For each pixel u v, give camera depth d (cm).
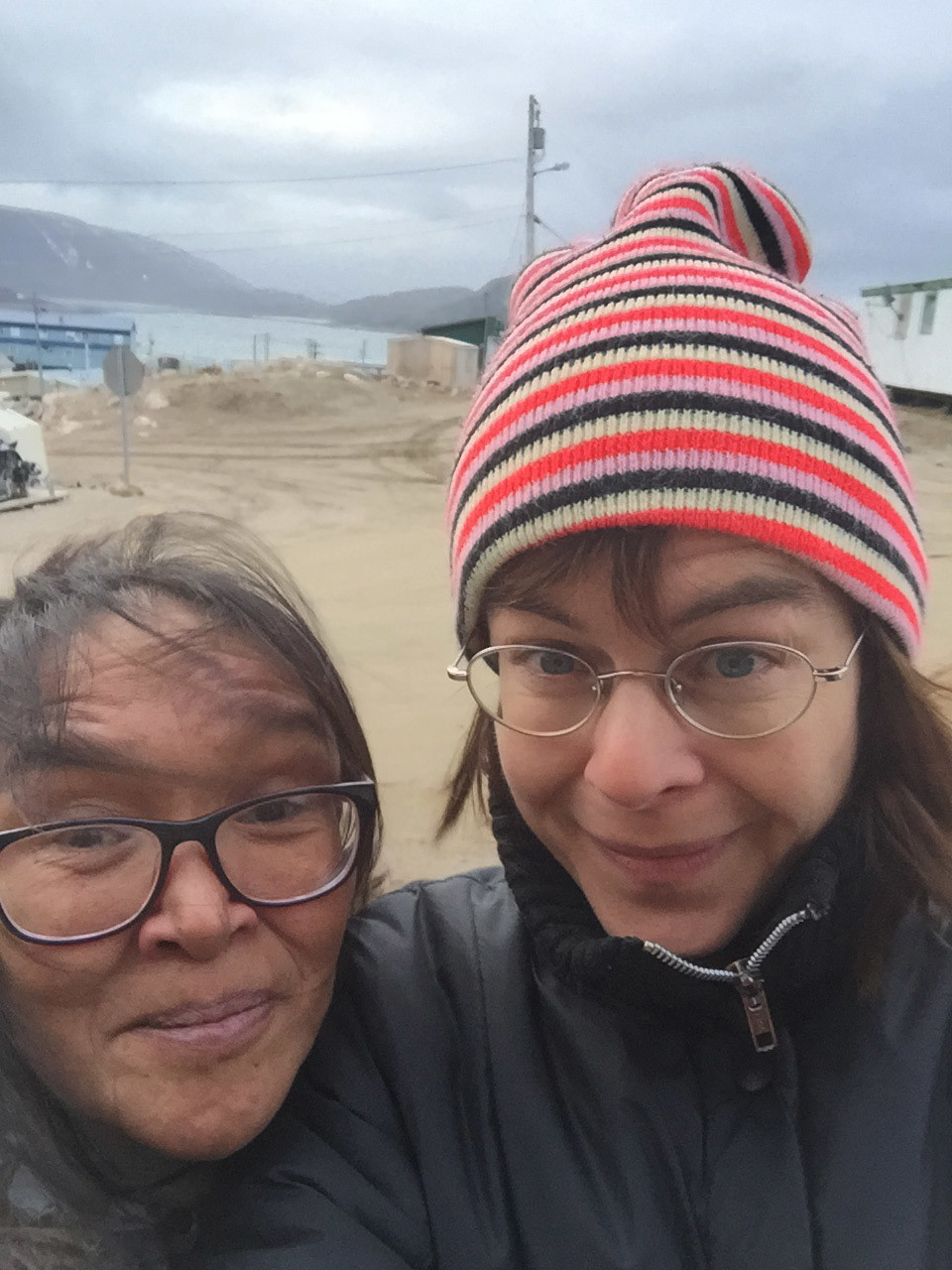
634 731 35
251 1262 34
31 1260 37
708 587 34
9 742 35
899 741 41
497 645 40
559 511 36
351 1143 38
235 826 37
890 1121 37
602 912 39
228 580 41
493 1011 42
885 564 38
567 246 49
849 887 40
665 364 36
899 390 752
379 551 372
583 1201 37
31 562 46
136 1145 39
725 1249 36
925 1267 35
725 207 44
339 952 42
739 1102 38
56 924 34
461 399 878
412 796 144
